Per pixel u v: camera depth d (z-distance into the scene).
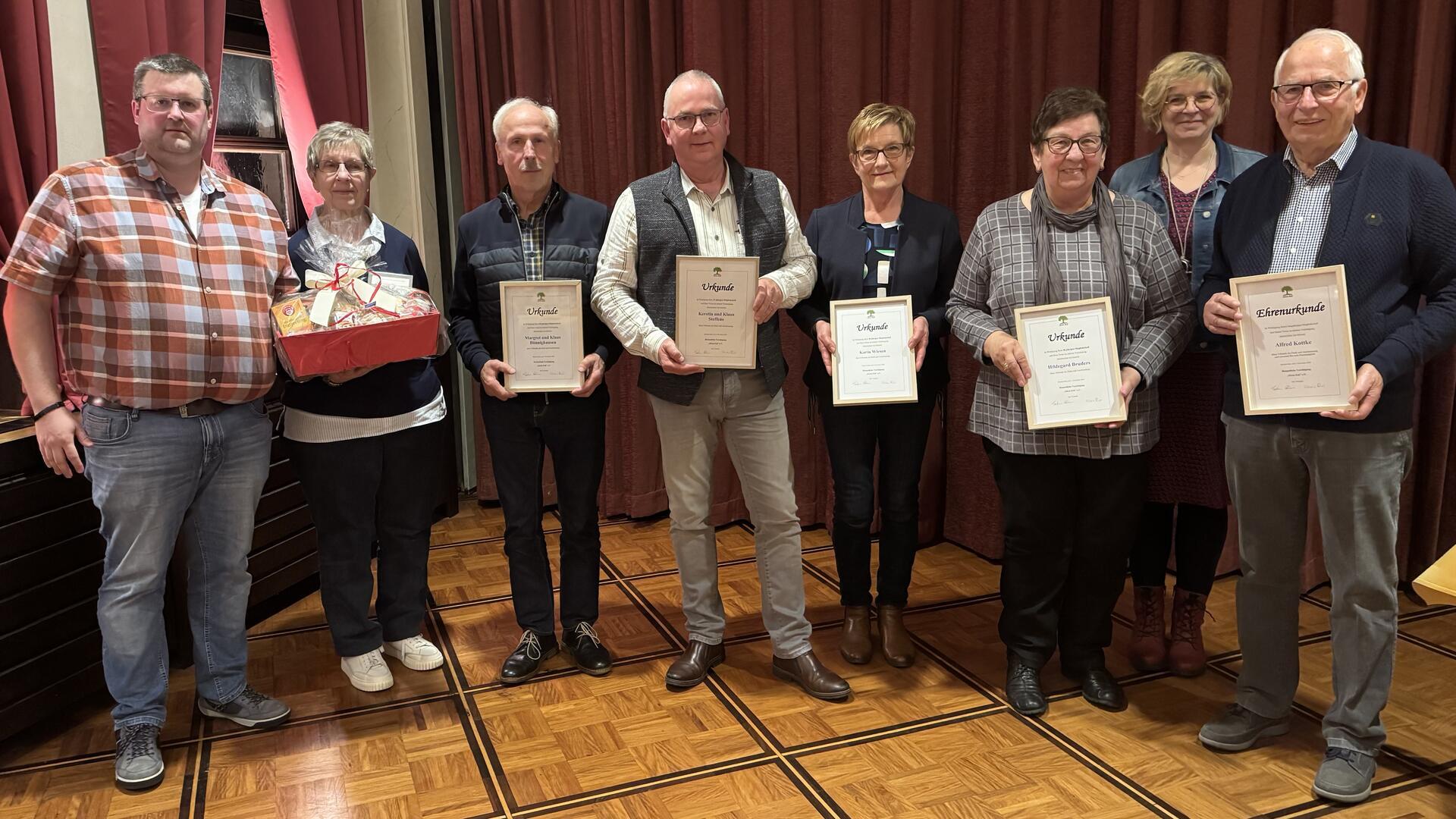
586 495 2.60
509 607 3.18
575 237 2.47
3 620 2.22
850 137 2.55
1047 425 2.15
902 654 2.66
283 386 3.19
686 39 3.67
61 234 1.97
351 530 2.49
